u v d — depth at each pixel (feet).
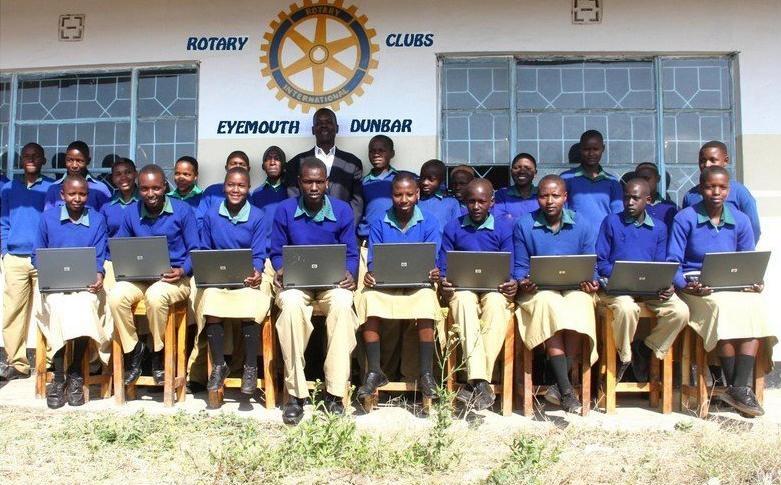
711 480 10.43
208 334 14.61
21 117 20.42
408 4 19.26
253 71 19.61
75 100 20.33
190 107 19.90
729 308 13.94
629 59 19.22
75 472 10.86
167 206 15.72
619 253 15.06
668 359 14.51
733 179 18.86
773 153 18.83
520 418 14.26
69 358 15.10
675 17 19.02
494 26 19.15
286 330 13.79
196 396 15.93
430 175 17.06
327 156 18.28
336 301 13.99
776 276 18.52
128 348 14.92
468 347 13.85
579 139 19.19
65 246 15.79
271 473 10.66
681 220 15.06
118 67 20.12
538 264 13.97
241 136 19.53
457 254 14.05
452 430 12.91
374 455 11.24
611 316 14.49
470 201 14.90
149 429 12.85
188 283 15.58
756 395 14.70
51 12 20.30
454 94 19.33
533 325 14.08
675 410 14.96
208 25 19.77
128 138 20.08
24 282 17.90
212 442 12.30
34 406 14.96
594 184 17.54
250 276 14.44
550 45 19.06
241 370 16.44
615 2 19.10
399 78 19.24
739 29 18.99
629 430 13.28
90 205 18.13
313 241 14.88
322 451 11.19
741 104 18.90
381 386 14.52
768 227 18.66
